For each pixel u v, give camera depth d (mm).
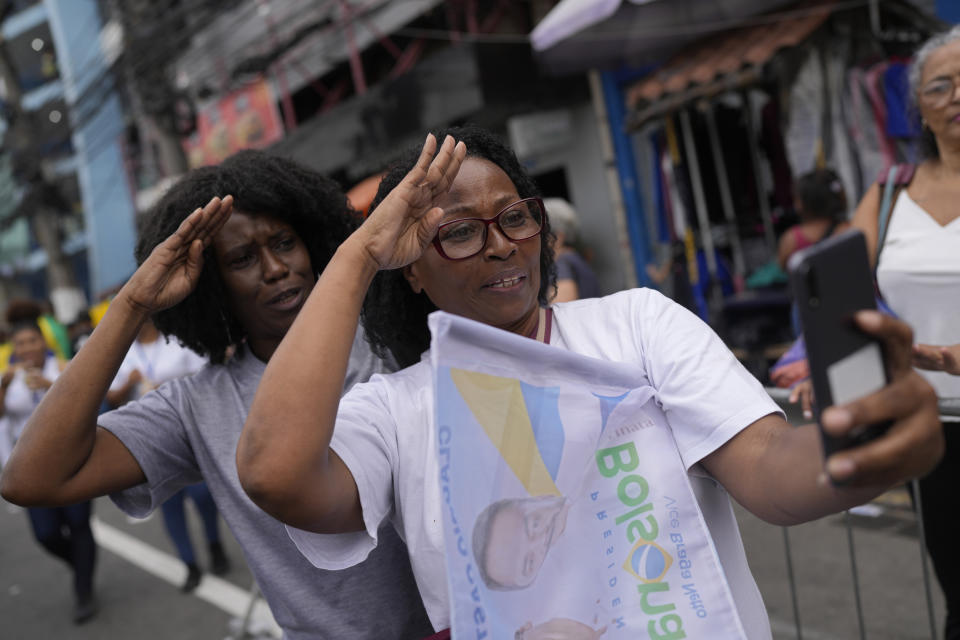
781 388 2145
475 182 1193
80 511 4410
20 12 21312
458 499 955
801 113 5199
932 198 2125
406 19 9023
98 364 1346
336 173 9656
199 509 4605
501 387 1027
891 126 4723
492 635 958
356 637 1431
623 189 7281
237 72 10258
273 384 1010
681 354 1119
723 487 1128
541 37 5742
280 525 1457
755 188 5910
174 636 3936
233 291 1589
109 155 19750
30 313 4664
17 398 4578
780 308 5480
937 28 5125
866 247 808
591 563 1077
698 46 5867
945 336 2084
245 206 1569
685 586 1062
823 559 2586
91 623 4344
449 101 7527
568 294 3309
